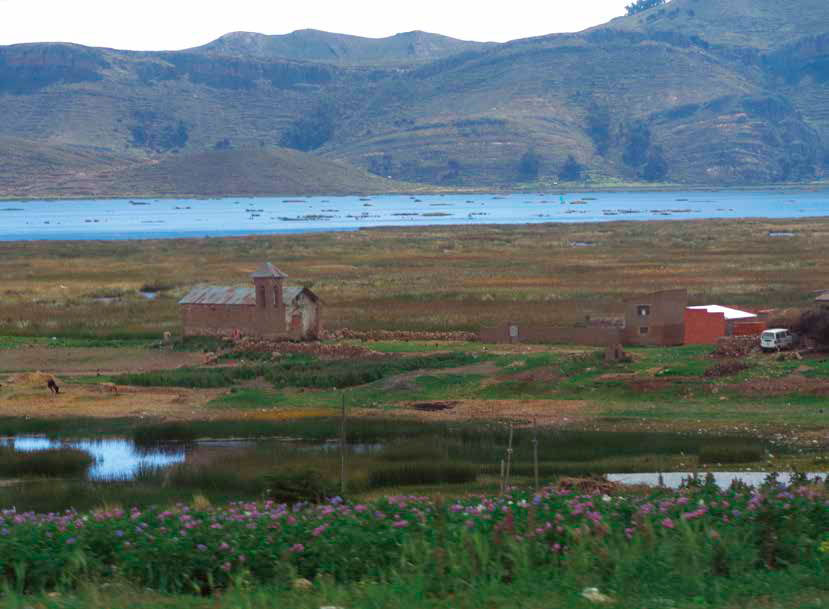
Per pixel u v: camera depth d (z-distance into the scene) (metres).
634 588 19.91
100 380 83.56
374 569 21.94
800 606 18.59
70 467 54.84
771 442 58.34
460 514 24.69
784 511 23.95
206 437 64.06
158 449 60.59
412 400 74.88
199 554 22.33
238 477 50.62
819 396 69.75
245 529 23.62
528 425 65.44
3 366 91.81
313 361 89.12
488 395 75.94
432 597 19.98
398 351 94.81
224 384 82.56
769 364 78.75
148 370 88.94
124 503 45.25
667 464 52.78
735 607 18.64
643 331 96.75
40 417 70.12
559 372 80.06
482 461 55.16
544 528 23.33
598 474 49.78
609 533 23.11
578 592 19.61
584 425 64.94
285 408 72.50
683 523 22.64
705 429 62.47
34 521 25.42
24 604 19.33
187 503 44.69
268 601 19.70
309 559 22.42
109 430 66.38
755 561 21.97
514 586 20.22
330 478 48.28
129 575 22.08
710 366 78.44
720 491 29.02
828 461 51.38
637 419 66.06
